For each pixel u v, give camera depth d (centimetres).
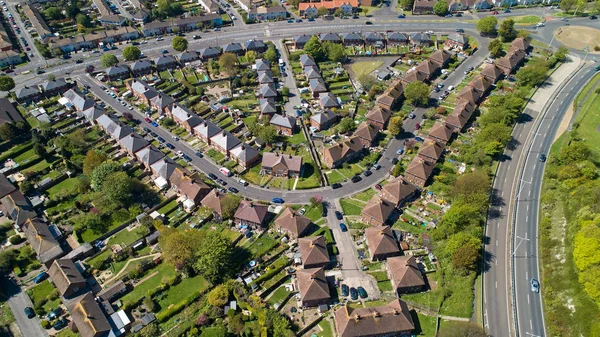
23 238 16350
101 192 17438
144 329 13588
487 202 17338
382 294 14700
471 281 14725
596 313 13225
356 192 18650
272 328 13388
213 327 13712
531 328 13700
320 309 14075
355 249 16212
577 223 15812
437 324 13712
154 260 15562
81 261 15638
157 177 19125
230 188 18762
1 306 14250
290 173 19275
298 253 15762
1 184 17938
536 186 18812
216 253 14338
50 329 13638
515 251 16075
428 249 16038
